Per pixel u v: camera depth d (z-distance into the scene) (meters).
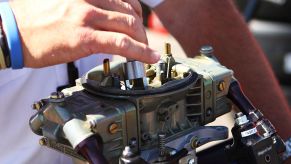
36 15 0.69
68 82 0.94
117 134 0.66
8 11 0.70
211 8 1.00
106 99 0.68
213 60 0.80
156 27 2.56
